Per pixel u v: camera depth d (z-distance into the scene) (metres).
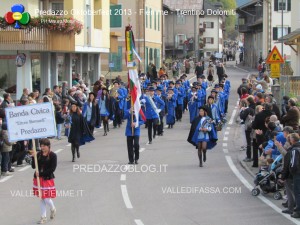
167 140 28.36
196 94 33.62
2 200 16.58
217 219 14.50
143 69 62.03
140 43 62.12
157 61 71.75
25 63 34.84
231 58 126.19
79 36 38.75
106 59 59.38
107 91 30.44
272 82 37.72
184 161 22.83
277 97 33.88
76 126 22.66
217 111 27.45
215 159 23.28
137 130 22.06
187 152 24.91
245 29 98.38
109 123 35.94
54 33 33.97
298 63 49.94
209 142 21.84
